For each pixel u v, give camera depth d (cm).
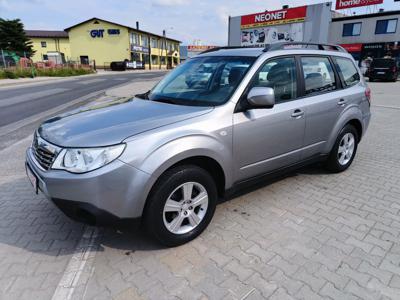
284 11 3656
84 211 249
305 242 296
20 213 349
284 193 401
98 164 241
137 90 1744
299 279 247
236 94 313
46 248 286
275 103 348
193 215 292
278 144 353
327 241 298
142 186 250
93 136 254
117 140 248
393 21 3309
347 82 455
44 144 271
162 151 256
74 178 239
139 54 6272
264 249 285
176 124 274
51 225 325
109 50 5856
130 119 283
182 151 264
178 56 8619
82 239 301
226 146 300
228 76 337
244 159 322
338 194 400
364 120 483
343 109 433
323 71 416
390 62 2419
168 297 229
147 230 271
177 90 361
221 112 300
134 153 246
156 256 276
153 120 277
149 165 250
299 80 377
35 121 891
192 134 274
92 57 5925
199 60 396
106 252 281
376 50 3475
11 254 277
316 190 411
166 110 304
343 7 3712
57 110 1092
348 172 477
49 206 366
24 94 1611
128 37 5744
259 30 3978
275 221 333
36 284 241
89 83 2380
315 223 330
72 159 245
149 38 6650
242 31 4188
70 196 244
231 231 314
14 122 877
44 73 3253
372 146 626
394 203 377
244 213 350
